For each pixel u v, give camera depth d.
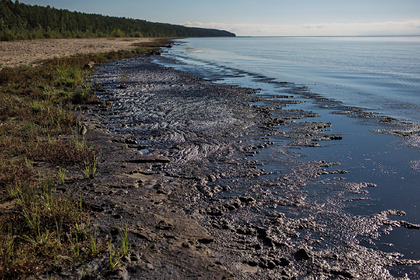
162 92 12.50
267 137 6.92
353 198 4.30
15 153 5.24
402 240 3.39
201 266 2.73
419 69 21.19
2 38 51.47
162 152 5.82
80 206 3.46
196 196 4.22
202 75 18.39
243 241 3.27
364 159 5.71
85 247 2.86
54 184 4.24
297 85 14.68
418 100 11.14
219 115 8.79
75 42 56.22
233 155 5.79
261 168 5.24
